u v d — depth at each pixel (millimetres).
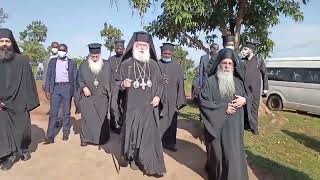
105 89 4184
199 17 6234
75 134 4656
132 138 3277
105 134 4199
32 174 3328
